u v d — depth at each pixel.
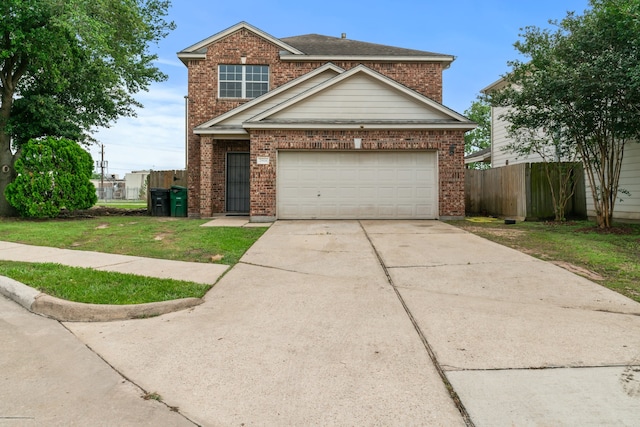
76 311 4.12
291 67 15.66
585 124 9.18
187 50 15.25
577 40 8.75
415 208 12.33
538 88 9.36
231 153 15.06
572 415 2.36
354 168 12.31
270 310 4.30
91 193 13.78
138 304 4.25
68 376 2.90
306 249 7.58
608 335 3.54
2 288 4.97
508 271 5.84
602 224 9.84
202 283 5.27
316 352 3.27
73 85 15.25
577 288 5.00
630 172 11.41
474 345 3.36
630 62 7.69
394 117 12.34
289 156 12.25
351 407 2.47
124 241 8.48
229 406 2.50
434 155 12.28
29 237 9.04
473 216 14.28
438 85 16.19
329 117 12.33
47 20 12.42
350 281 5.44
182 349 3.34
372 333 3.65
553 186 12.12
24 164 12.62
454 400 2.54
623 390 2.62
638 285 5.12
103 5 13.27
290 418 2.37
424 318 4.01
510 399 2.54
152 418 2.37
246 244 8.06
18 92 14.98
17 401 2.56
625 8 7.57
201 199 13.75
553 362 3.03
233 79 15.51
